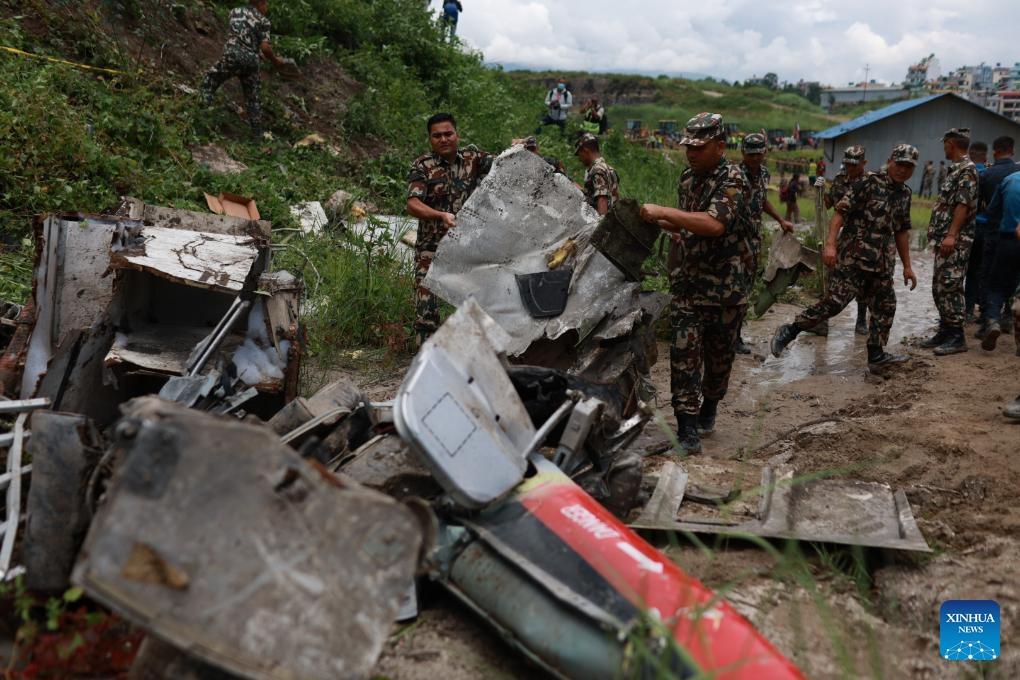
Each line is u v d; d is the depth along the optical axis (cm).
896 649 319
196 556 204
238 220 479
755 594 346
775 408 633
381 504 218
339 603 212
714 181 498
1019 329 685
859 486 441
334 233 912
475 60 1991
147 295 463
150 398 278
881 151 3769
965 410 600
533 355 512
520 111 1923
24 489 337
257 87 1112
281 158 1102
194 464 207
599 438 388
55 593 285
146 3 1191
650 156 2220
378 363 670
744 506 417
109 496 209
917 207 2748
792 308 1016
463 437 306
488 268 507
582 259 498
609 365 486
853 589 357
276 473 213
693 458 505
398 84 1480
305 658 207
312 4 1544
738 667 235
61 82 925
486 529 301
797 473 471
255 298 426
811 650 311
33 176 755
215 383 380
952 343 793
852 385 696
